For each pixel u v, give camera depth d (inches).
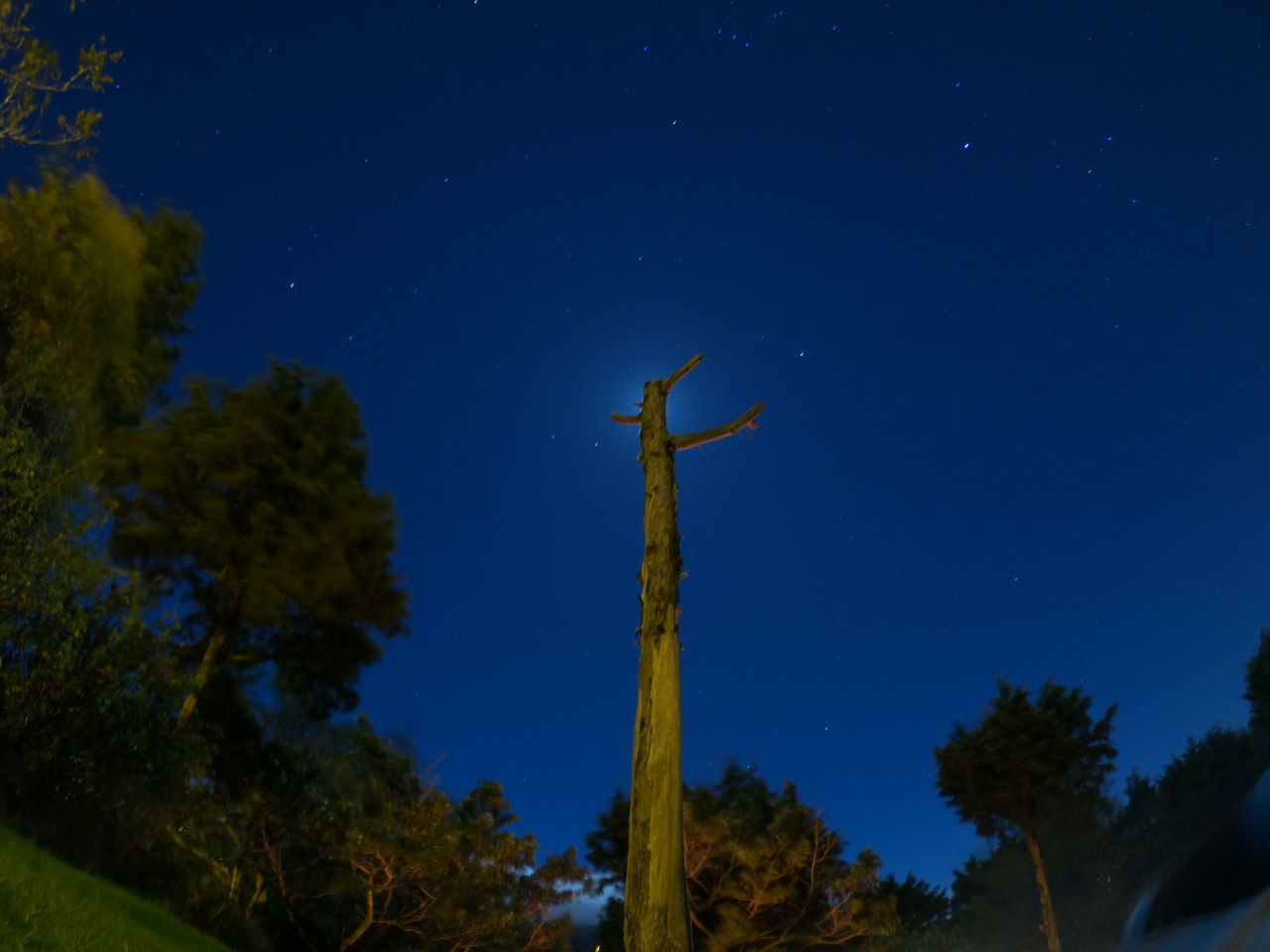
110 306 657.6
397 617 850.8
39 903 237.8
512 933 753.6
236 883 667.4
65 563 518.6
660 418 326.6
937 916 1069.8
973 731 932.0
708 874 823.7
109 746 530.3
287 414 824.3
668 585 291.1
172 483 730.2
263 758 759.1
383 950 748.0
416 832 714.8
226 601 776.3
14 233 603.8
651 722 268.2
